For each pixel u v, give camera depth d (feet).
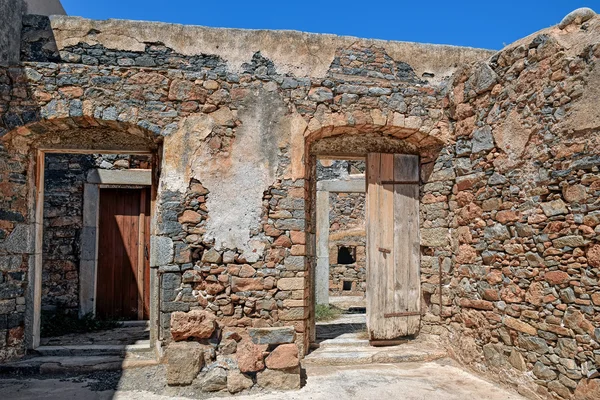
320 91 17.67
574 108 12.67
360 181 31.71
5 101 16.12
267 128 17.37
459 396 13.99
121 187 25.18
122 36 17.17
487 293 15.81
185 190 16.81
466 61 19.16
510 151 15.01
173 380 14.34
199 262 16.72
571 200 12.69
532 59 14.23
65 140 18.35
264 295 16.87
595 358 11.84
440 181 18.63
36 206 17.83
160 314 16.79
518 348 14.35
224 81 17.29
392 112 18.06
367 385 14.87
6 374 15.84
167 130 16.81
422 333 19.25
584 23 12.85
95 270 24.31
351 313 29.09
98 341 19.48
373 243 19.07
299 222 17.25
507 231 15.01
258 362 14.44
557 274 13.04
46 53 16.87
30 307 17.38
